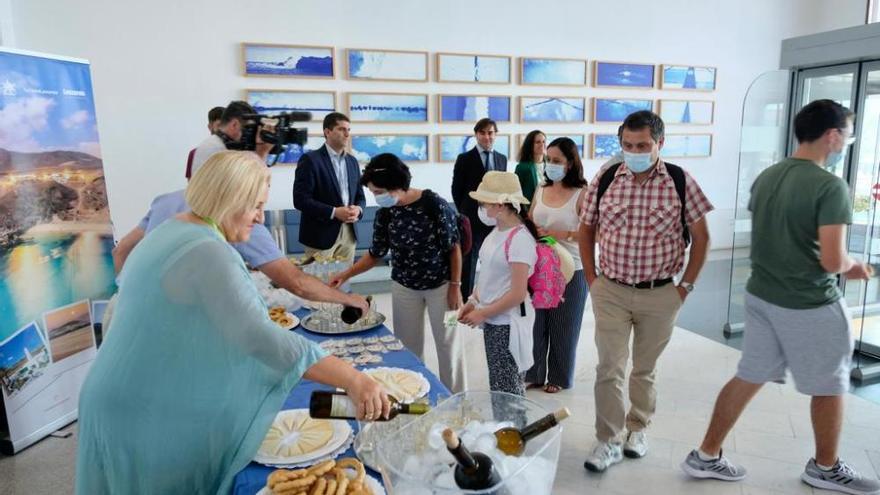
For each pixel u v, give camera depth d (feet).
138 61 15.87
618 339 7.43
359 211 10.62
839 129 6.25
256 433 3.71
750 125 13.32
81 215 9.44
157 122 16.30
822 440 7.11
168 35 16.03
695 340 13.04
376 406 3.56
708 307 15.70
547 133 20.71
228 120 6.51
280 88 17.29
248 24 16.74
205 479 3.81
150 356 3.63
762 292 6.81
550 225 9.55
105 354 3.79
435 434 3.15
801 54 12.16
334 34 17.63
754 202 6.93
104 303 9.92
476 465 2.75
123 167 16.15
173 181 16.71
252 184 3.86
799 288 6.49
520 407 3.51
